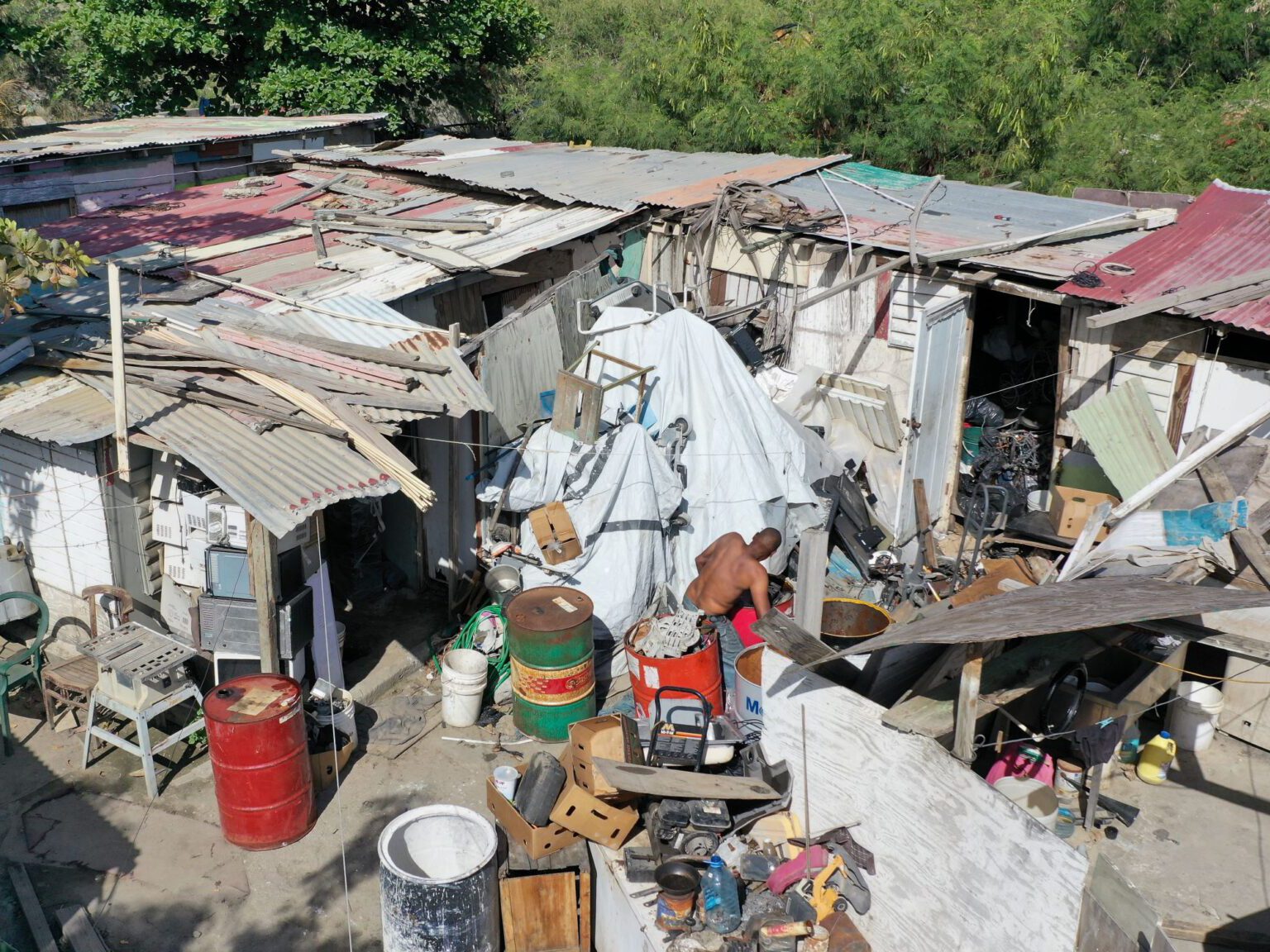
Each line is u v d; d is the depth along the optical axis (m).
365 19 21.48
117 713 8.33
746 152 20.28
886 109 18.91
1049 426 12.06
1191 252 10.34
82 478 8.17
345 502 10.46
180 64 21.72
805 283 11.56
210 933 6.46
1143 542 7.70
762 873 6.18
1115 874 6.03
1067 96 18.44
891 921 5.88
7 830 7.20
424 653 9.51
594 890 6.58
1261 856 7.04
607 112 22.05
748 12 20.09
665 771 6.49
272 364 8.45
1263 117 20.98
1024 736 6.47
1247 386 9.02
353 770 7.95
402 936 5.95
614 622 8.97
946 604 8.48
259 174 15.90
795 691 6.27
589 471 9.18
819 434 10.89
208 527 7.55
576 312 10.82
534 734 8.28
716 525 9.50
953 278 10.31
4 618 8.70
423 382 8.73
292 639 7.75
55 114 28.48
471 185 13.15
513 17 22.69
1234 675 8.04
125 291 9.84
